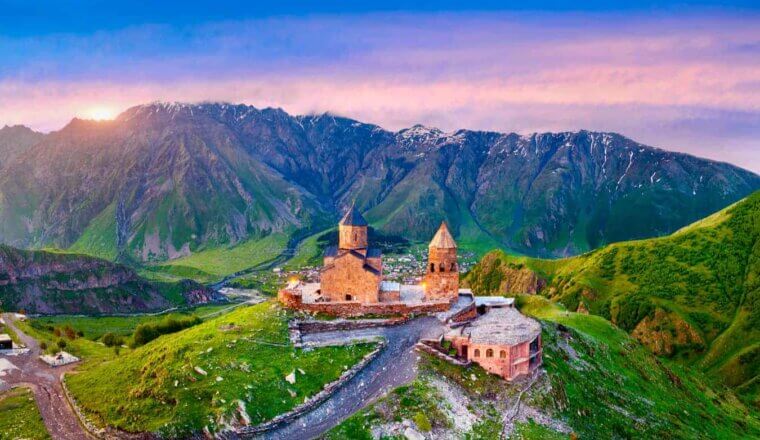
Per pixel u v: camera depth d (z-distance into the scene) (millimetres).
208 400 73188
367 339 91438
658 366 135750
